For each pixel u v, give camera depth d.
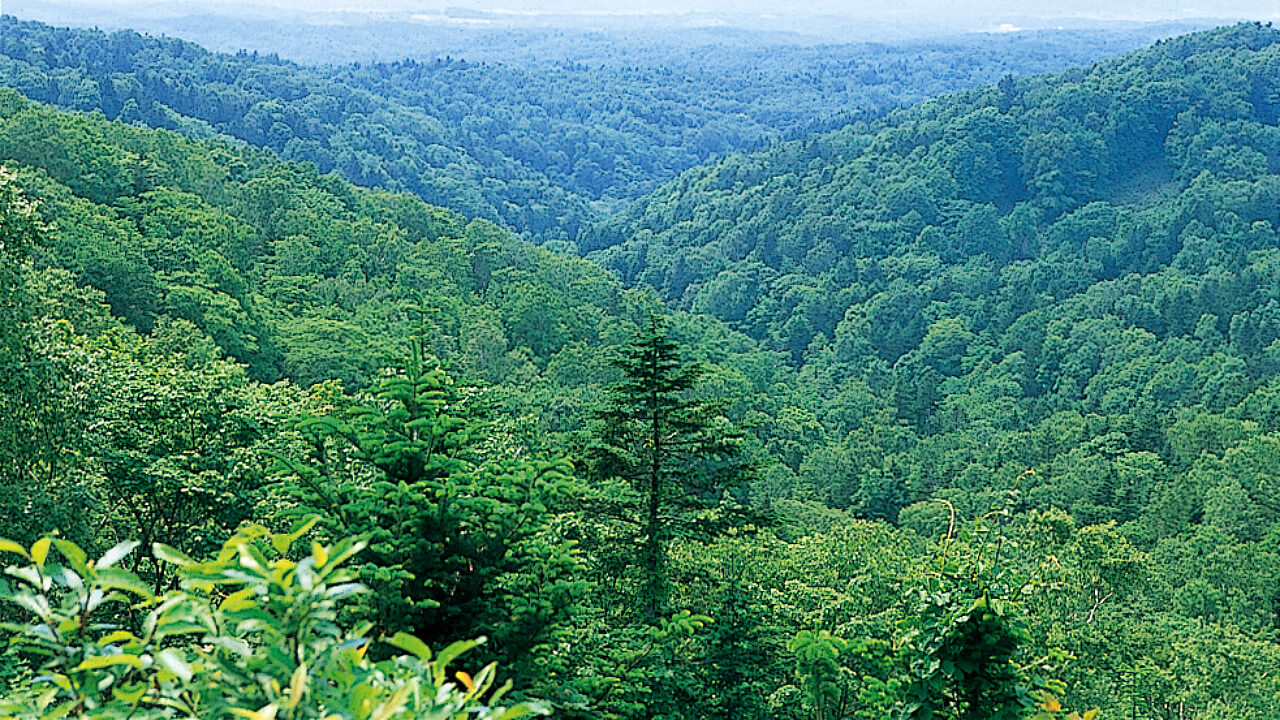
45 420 14.55
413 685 2.46
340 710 2.45
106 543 16.55
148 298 52.34
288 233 87.31
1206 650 27.56
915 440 86.88
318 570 2.81
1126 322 120.25
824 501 70.00
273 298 71.25
